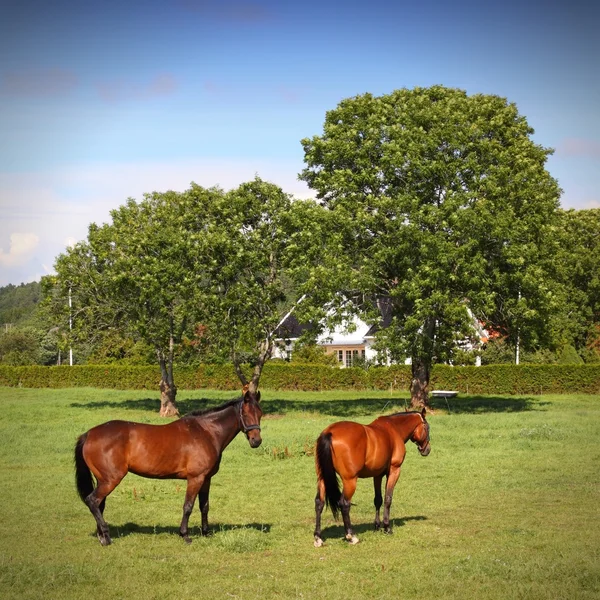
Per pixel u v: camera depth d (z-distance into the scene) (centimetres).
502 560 1016
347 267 3278
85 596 873
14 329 7506
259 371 3494
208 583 934
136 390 5394
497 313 3519
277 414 3569
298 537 1191
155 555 1073
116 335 3884
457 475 1766
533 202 3331
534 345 3538
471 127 3331
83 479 1139
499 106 3634
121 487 1686
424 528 1240
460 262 3127
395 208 3272
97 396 4631
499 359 5344
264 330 3478
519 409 3631
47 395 4750
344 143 3434
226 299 3328
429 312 3150
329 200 3609
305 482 1734
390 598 872
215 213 3572
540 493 1527
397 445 1227
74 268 3669
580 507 1389
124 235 3609
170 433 1153
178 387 5397
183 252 3412
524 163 3300
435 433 2541
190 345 3622
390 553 1084
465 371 4856
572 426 2648
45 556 1055
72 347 3678
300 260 3300
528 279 3152
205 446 1165
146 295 3412
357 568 1002
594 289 5731
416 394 3631
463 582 920
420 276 3183
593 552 1049
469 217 3122
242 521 1333
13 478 1758
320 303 3347
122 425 1147
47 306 3688
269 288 3456
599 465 1859
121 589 900
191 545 1135
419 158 3275
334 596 876
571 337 5562
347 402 4184
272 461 2048
